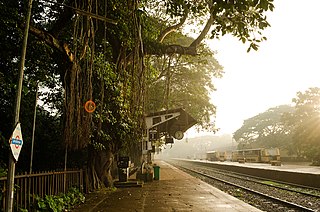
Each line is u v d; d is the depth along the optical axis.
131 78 12.66
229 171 39.97
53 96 15.16
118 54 14.77
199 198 12.45
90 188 14.50
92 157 15.09
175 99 36.41
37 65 13.11
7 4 10.04
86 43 10.67
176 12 8.28
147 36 15.45
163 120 22.16
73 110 10.70
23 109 13.59
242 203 11.09
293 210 11.14
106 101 13.21
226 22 7.48
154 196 13.11
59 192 10.73
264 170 27.64
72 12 11.02
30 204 8.35
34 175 8.70
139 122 13.86
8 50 11.17
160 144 34.59
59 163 15.19
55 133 15.01
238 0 6.25
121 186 17.09
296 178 21.28
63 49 10.66
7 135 11.93
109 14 12.86
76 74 10.82
